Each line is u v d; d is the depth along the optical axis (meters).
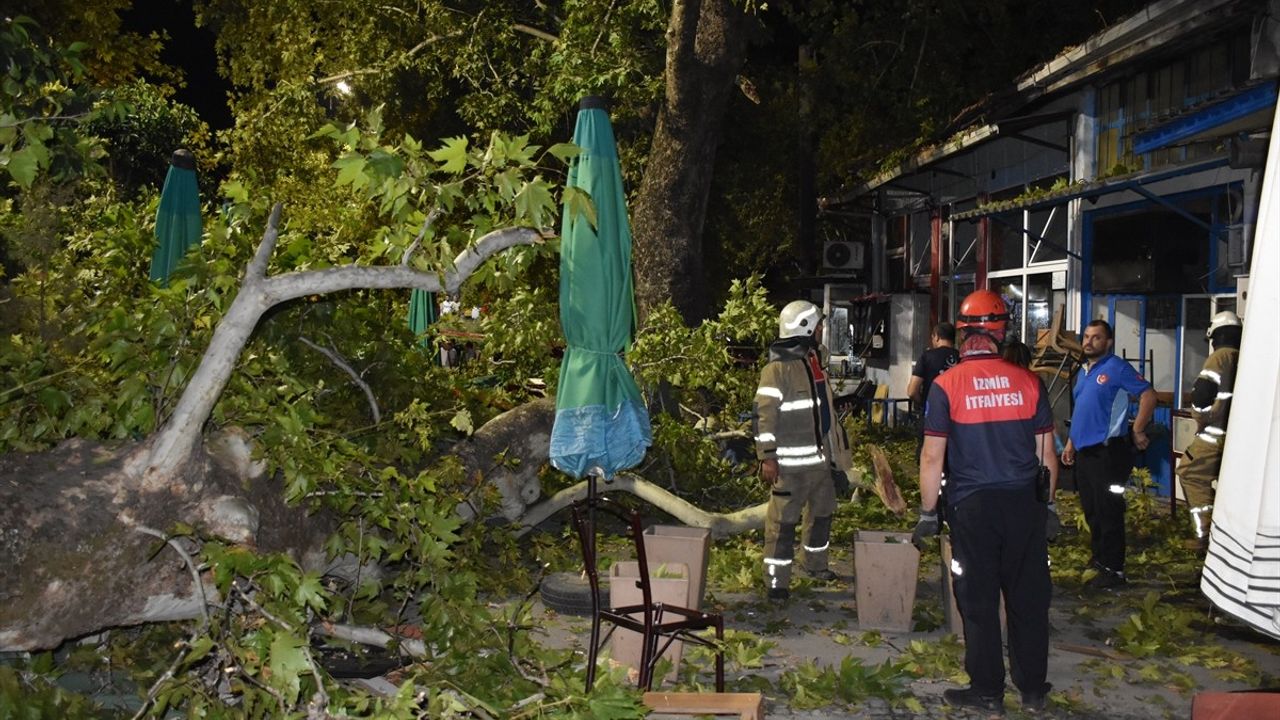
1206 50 10.84
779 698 5.62
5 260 7.44
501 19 18.44
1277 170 2.07
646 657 4.91
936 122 17.88
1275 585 1.96
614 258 5.77
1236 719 2.68
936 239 20.19
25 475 4.39
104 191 10.00
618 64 15.13
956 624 6.70
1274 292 2.04
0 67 5.62
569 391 5.65
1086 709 5.45
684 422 10.36
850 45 17.42
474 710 4.13
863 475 9.17
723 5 13.63
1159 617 6.89
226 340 4.66
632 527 5.00
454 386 9.09
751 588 7.99
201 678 4.42
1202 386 8.34
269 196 6.70
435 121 22.11
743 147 25.81
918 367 11.58
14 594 4.14
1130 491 11.84
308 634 4.59
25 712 4.10
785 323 7.75
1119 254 12.66
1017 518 5.39
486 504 7.43
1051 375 11.57
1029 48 18.62
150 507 4.49
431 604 5.11
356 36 20.09
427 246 5.22
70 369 5.19
